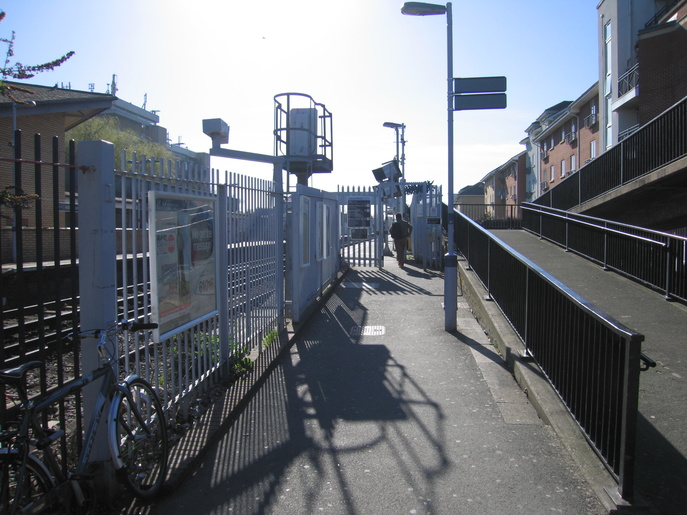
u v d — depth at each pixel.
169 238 4.46
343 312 10.17
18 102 3.15
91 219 3.51
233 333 6.13
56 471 3.08
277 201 8.14
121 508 3.48
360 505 3.51
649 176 11.41
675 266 8.28
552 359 5.08
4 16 2.90
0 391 3.16
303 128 11.75
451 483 3.77
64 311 9.06
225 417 4.82
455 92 8.27
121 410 3.52
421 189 20.22
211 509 3.48
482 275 9.62
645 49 21.86
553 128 43.62
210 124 8.58
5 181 12.42
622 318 7.45
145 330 4.05
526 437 4.51
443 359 6.91
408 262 19.08
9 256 9.51
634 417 3.31
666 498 3.45
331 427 4.81
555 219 14.46
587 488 3.67
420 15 8.62
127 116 49.88
